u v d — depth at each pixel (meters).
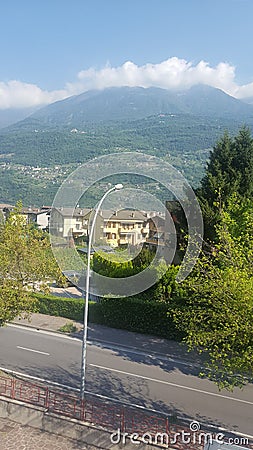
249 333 11.95
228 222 17.73
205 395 16.14
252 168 28.52
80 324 25.05
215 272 13.97
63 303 26.16
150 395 16.00
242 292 12.11
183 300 22.66
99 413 13.87
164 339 22.59
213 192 27.50
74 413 13.38
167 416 14.19
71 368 18.48
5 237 16.22
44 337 22.83
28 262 16.25
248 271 13.23
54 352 20.52
